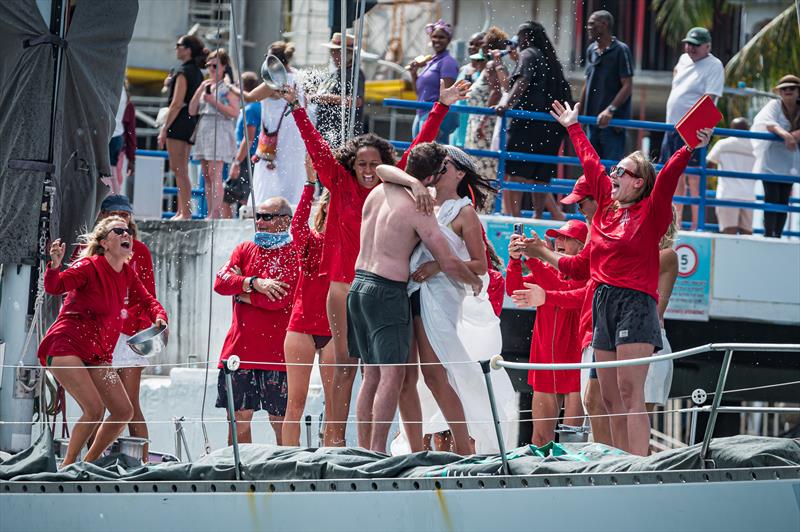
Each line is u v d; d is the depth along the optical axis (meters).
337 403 24.80
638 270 23.28
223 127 40.88
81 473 21.12
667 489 20.56
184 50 41.69
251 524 20.42
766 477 20.94
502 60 38.69
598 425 25.03
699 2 81.75
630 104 40.47
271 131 35.75
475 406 23.00
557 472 20.73
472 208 23.44
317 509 20.39
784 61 68.38
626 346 23.06
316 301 26.64
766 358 38.09
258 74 53.03
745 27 83.12
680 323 37.81
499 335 24.62
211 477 20.92
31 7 27.14
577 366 20.72
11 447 25.14
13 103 27.09
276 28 54.62
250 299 27.22
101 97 28.45
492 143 39.72
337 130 34.41
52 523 20.59
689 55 40.75
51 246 24.56
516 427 25.72
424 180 23.53
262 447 21.83
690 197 41.12
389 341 22.67
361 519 20.38
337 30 36.09
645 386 24.23
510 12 66.25
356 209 25.12
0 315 26.84
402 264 22.95
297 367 26.28
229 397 20.88
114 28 28.58
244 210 37.62
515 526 20.28
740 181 46.00
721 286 37.91
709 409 21.19
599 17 39.59
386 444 22.50
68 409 31.61
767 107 42.28
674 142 40.81
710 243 37.88
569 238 28.58
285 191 36.03
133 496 20.61
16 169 26.94
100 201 29.05
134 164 45.16
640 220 23.34
